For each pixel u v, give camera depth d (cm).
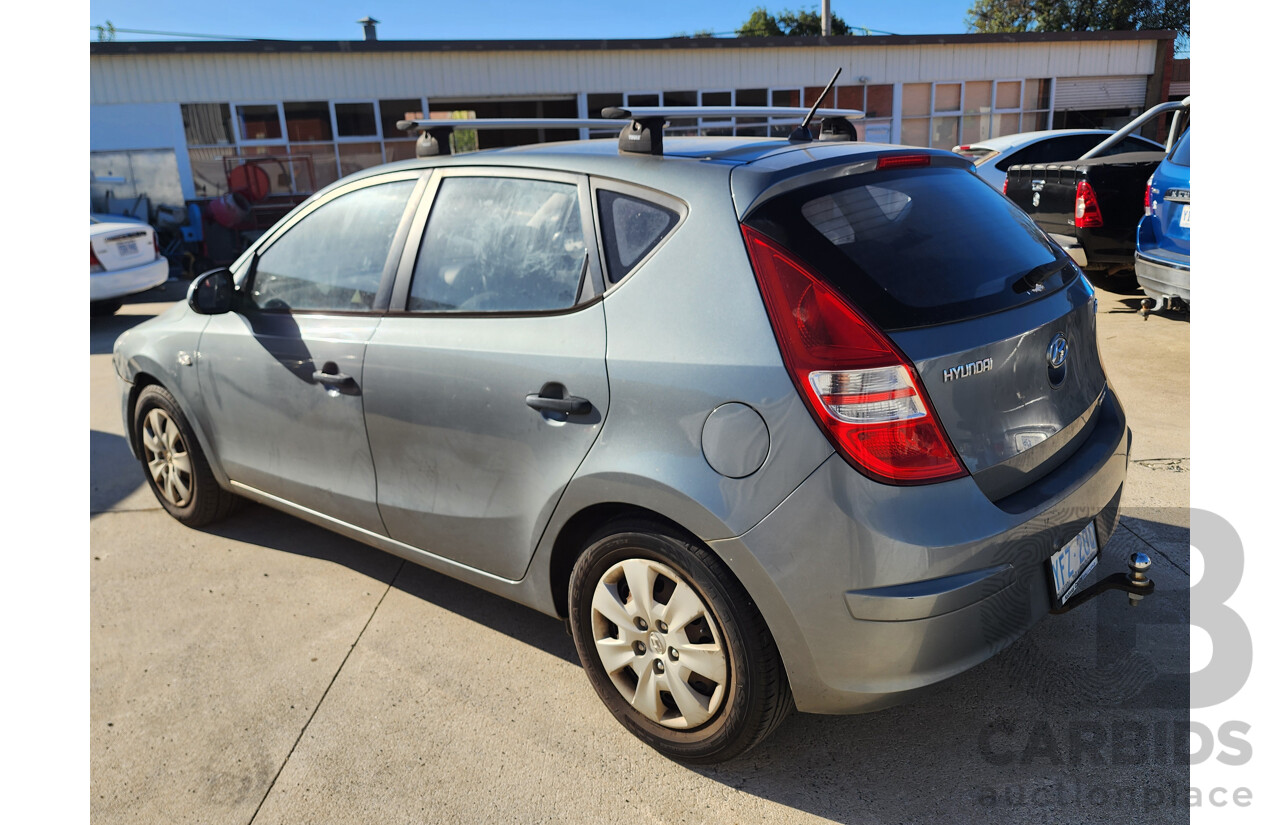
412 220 272
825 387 181
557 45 1619
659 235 211
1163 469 377
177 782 229
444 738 241
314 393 292
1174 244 583
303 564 350
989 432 194
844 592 183
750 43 1714
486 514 249
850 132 280
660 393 201
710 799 213
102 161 1495
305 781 227
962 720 235
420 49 1570
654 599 216
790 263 189
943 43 1831
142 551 367
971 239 215
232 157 1542
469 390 242
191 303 318
